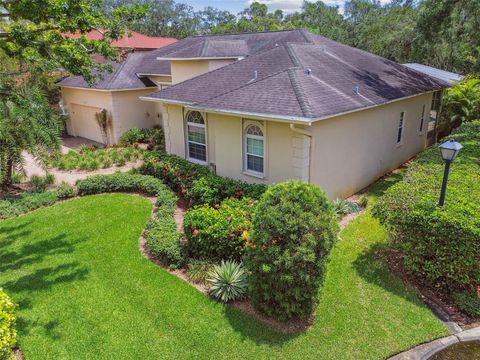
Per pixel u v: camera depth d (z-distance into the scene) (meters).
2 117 11.59
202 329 5.91
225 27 68.12
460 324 5.88
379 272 7.29
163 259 7.91
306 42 14.91
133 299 6.71
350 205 10.73
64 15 9.54
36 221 10.32
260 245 5.72
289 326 5.95
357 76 12.59
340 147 10.67
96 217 10.46
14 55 10.14
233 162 11.55
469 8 15.10
